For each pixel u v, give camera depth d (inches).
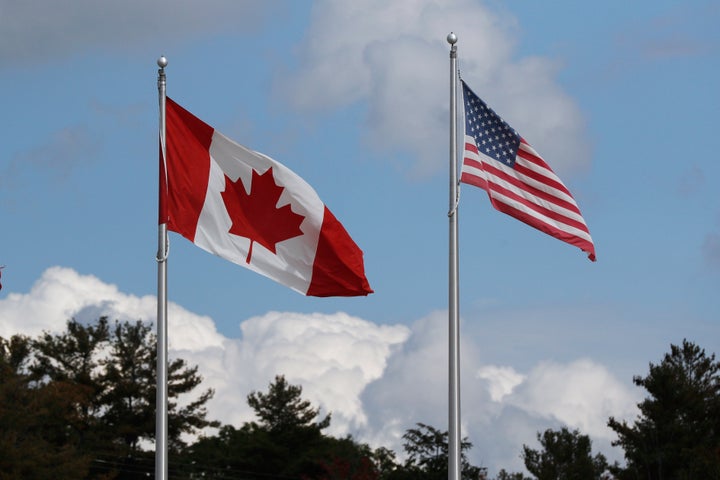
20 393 3863.2
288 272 1068.5
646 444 3890.3
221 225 1061.8
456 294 1115.3
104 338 4522.6
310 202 1066.7
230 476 4630.9
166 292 1038.4
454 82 1151.6
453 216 1130.0
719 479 3484.3
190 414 4512.8
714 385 4015.8
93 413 4436.5
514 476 4815.5
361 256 1076.5
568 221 1149.7
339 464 4510.3
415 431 4520.2
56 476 3769.7
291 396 4785.9
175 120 1065.5
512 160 1157.1
